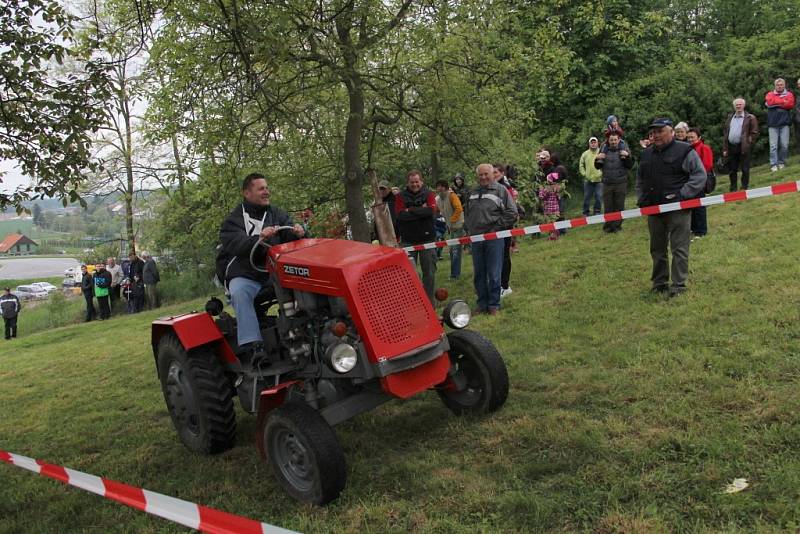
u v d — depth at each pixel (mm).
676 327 5520
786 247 7098
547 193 11523
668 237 6629
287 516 3654
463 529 3182
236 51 6605
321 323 4211
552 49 8398
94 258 24219
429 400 5148
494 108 9234
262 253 4703
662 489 3199
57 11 5578
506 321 6988
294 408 3783
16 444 6016
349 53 6914
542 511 3186
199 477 4449
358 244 4414
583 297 7242
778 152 12594
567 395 4598
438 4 7168
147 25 6148
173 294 20531
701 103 16438
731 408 3898
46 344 14086
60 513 4176
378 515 3463
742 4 23219
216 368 4848
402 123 9508
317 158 9461
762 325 5055
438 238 13414
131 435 5734
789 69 15805
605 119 17203
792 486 3000
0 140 5645
